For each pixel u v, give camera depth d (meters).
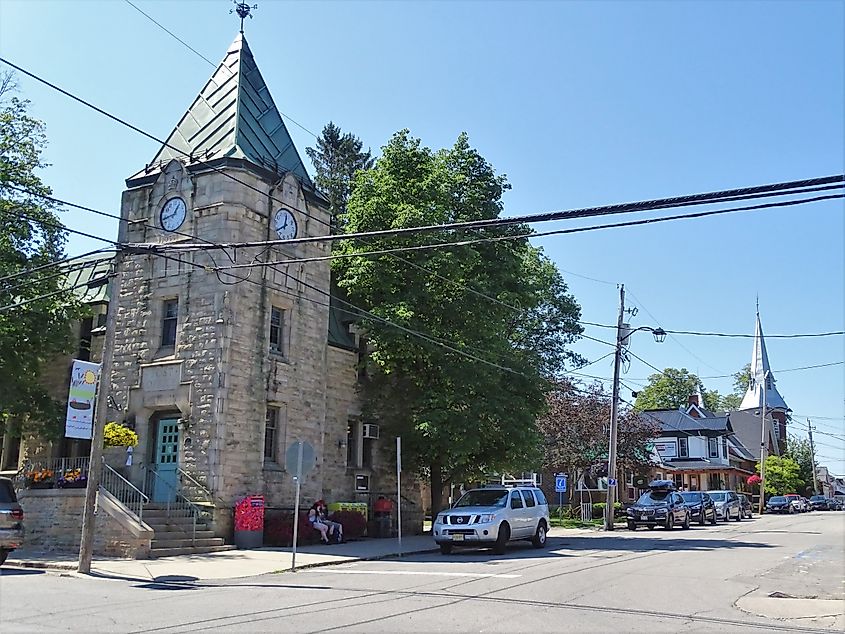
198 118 27.81
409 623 10.42
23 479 23.92
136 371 25.42
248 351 24.58
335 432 28.67
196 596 13.16
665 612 12.17
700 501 43.69
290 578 16.23
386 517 29.16
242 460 23.88
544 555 21.73
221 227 24.64
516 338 40.56
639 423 47.50
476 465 30.50
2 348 24.41
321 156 55.84
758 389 100.75
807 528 39.19
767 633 10.67
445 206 28.39
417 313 28.41
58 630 9.78
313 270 27.67
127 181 27.20
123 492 22.77
